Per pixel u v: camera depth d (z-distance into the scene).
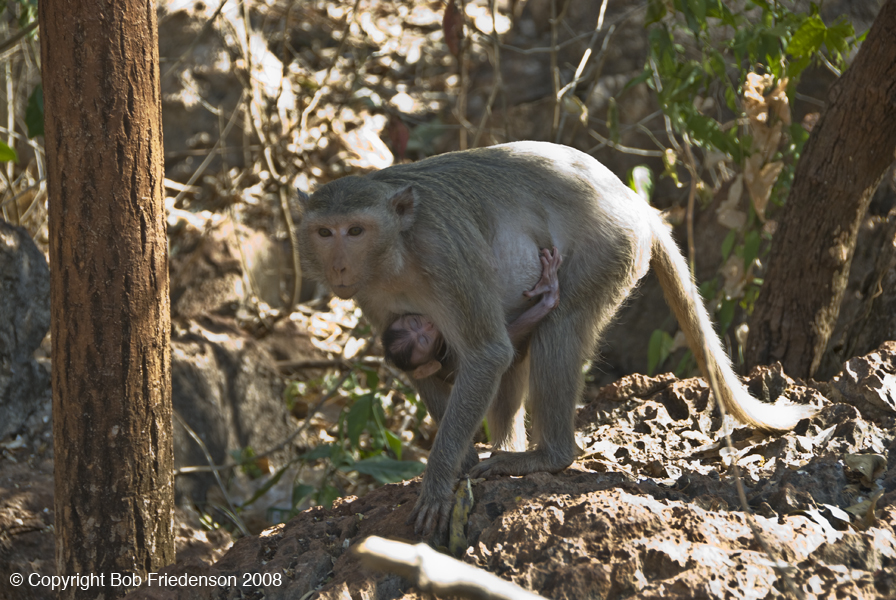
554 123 13.01
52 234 6.12
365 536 5.56
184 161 16.92
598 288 6.45
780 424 6.57
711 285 11.14
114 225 6.06
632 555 4.34
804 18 9.63
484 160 6.48
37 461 9.66
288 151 15.89
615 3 16.11
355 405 10.38
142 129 6.07
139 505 6.47
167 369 6.55
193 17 17.22
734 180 11.16
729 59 13.77
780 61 9.55
